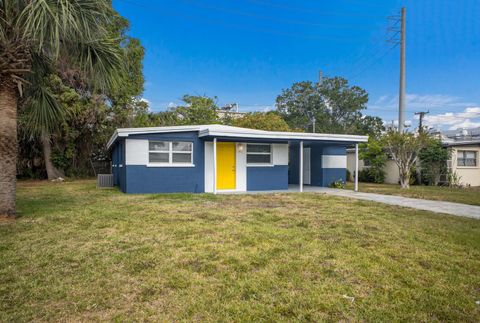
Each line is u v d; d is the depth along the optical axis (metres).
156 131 11.06
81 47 6.66
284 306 2.79
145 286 3.19
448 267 3.80
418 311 2.74
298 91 42.34
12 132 6.19
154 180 11.16
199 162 11.83
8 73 5.93
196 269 3.63
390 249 4.45
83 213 6.83
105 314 2.66
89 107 17.08
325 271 3.61
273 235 5.09
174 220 6.20
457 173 17.91
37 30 5.25
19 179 18.56
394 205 8.74
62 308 2.75
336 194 11.47
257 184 12.91
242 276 3.45
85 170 20.33
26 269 3.61
